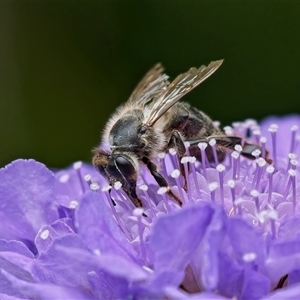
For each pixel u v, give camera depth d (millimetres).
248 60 170
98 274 105
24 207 114
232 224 101
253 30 169
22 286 102
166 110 117
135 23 170
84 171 125
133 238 109
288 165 113
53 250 104
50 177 115
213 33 170
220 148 117
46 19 170
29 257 109
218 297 99
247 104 171
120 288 101
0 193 114
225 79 171
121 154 115
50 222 115
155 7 169
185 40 170
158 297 101
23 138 169
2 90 168
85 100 172
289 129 131
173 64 170
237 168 114
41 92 170
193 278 106
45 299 103
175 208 109
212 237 100
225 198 110
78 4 170
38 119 170
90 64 172
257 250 102
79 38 171
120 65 171
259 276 101
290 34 169
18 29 169
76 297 103
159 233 100
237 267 102
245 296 103
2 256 107
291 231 105
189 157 112
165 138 118
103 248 102
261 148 117
